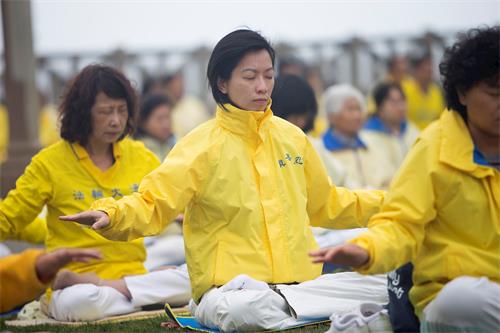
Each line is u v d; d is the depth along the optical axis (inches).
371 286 276.1
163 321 297.3
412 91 716.0
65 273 320.5
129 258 337.1
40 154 332.8
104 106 324.8
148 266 388.2
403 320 231.3
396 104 533.0
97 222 247.9
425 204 216.5
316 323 266.8
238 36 278.5
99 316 314.8
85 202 330.3
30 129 633.6
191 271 279.3
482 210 219.1
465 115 223.3
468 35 221.6
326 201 292.5
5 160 621.0
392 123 535.5
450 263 220.7
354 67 966.4
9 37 634.2
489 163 222.1
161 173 267.9
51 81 973.2
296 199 282.4
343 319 238.1
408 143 539.8
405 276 231.9
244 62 277.0
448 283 215.0
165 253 392.2
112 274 332.8
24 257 200.7
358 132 524.1
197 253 276.7
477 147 221.9
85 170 332.2
